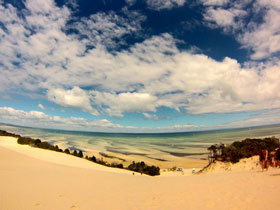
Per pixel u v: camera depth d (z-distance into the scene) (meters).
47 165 25.05
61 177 15.62
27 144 65.06
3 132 92.06
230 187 10.22
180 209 7.14
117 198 9.21
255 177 12.70
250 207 6.73
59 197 9.35
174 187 11.60
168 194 9.66
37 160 30.22
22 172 16.66
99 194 10.11
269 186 9.55
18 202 8.21
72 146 190.88
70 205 8.09
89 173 20.03
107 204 8.20
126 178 17.22
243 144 47.59
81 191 10.82
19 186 11.19
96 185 12.85
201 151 163.25
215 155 49.03
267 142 46.59
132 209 7.43
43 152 52.88
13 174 15.20
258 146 44.31
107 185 12.98
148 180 16.03
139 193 10.24
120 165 69.81
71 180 14.53
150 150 184.25
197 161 108.00
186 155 139.62
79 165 44.12
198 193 9.44
